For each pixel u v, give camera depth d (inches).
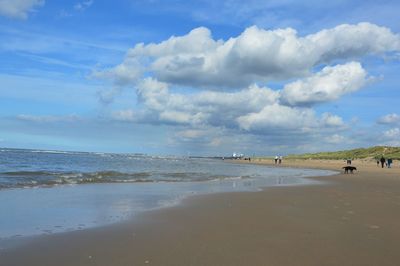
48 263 311.9
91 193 794.8
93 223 470.3
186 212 565.6
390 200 751.7
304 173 2102.6
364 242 391.5
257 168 2928.2
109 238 395.5
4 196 710.5
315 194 849.5
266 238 406.0
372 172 2177.7
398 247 373.7
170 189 925.2
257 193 852.0
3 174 1189.1
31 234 406.3
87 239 388.8
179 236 410.6
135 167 2224.4
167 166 2593.5
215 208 610.9
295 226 472.1
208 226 466.9
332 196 811.4
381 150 5674.2
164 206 622.8
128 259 324.5
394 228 465.1
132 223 474.6
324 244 381.7
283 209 611.8
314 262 323.0
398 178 1567.4
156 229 443.8
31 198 690.8
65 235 403.5
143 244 373.7
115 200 689.6
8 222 468.8
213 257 333.1
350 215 557.0
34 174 1235.9
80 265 307.7
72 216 515.8
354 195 837.8
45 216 513.0
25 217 503.2
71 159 3186.5
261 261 323.3
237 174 1827.0
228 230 444.8
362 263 321.7
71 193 784.3
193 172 1854.1
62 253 339.3
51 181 1033.5
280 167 3292.3
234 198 746.2
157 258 328.5
